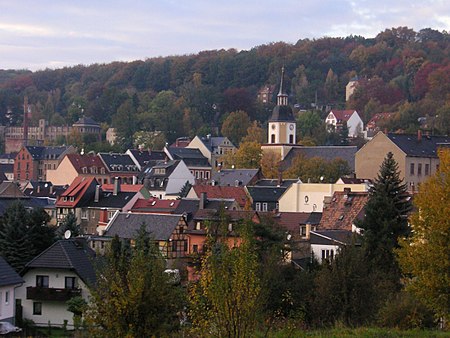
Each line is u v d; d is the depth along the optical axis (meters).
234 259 37.50
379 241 83.75
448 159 54.94
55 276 83.12
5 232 100.62
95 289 44.47
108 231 118.75
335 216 109.69
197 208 144.50
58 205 163.25
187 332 43.72
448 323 52.88
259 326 43.50
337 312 57.19
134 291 41.41
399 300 56.91
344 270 57.81
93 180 168.12
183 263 100.56
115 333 41.53
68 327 81.44
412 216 55.06
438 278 52.41
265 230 77.44
